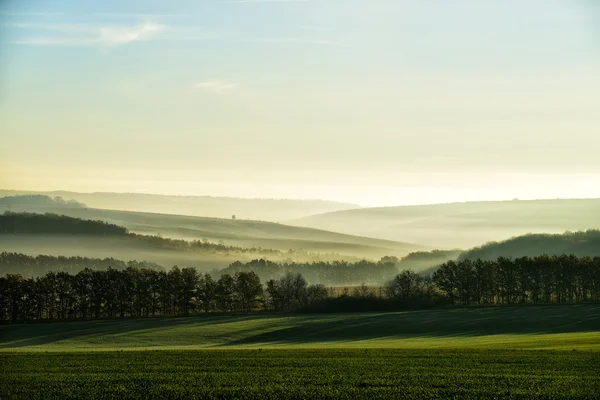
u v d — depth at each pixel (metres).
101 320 120.00
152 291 134.25
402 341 86.06
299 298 140.00
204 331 103.25
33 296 126.38
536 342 72.38
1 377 47.44
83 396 40.88
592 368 49.69
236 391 41.81
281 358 57.59
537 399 39.34
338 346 80.00
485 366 51.12
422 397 40.03
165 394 41.31
